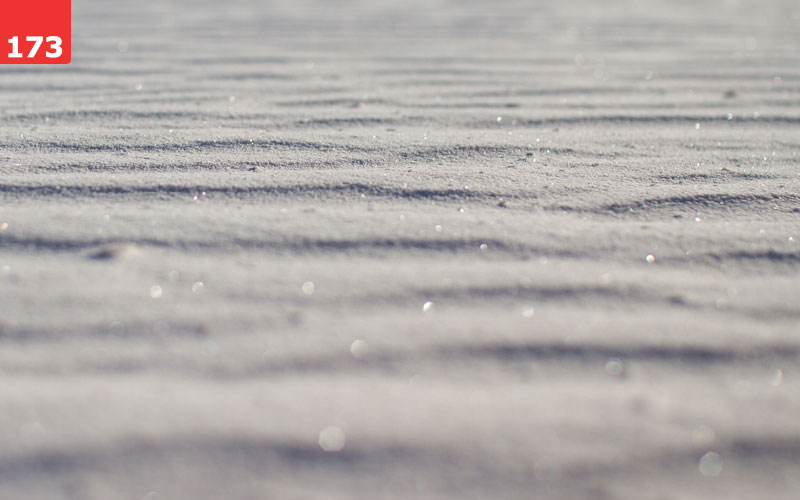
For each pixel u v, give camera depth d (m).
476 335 0.46
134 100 0.79
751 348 0.46
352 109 0.76
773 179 0.60
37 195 0.56
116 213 0.54
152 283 0.49
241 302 0.48
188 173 0.59
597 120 0.73
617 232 0.53
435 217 0.54
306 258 0.50
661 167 0.62
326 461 0.42
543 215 0.54
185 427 0.43
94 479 0.42
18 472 0.42
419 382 0.45
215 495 0.41
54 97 0.81
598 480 0.42
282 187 0.57
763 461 0.43
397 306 0.48
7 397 0.44
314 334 0.46
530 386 0.45
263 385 0.44
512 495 0.42
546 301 0.48
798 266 0.51
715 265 0.51
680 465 0.42
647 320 0.47
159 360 0.45
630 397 0.44
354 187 0.57
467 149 0.64
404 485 0.42
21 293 0.48
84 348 0.46
